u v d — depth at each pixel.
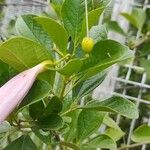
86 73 0.22
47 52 0.21
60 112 0.24
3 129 0.24
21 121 0.23
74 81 0.23
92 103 0.24
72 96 0.25
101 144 0.28
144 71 0.50
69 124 0.29
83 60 0.21
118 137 0.38
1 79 0.23
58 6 0.27
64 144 0.26
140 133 0.37
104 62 0.22
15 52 0.20
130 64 0.50
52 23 0.21
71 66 0.21
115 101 0.23
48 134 0.24
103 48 0.22
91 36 0.26
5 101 0.20
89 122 0.29
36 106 0.23
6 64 0.23
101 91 0.50
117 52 0.22
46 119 0.23
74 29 0.23
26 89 0.20
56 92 0.25
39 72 0.21
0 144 0.25
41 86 0.21
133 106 0.23
